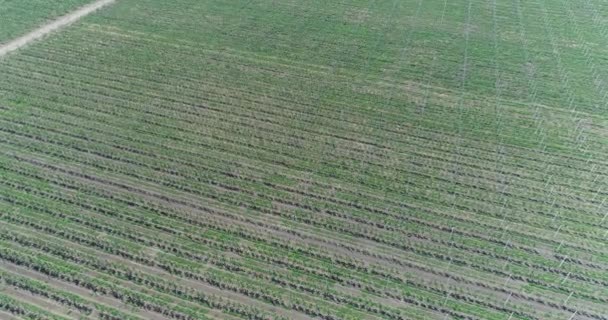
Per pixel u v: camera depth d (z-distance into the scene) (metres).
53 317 21.53
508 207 28.20
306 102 36.19
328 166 30.61
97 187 28.42
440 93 37.84
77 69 38.75
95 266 23.89
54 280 23.19
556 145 32.78
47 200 27.36
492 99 37.28
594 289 23.81
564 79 40.06
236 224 26.55
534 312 22.70
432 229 26.67
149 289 23.06
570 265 24.94
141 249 24.86
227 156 31.08
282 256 24.84
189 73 39.00
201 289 23.14
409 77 39.69
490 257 25.31
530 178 30.22
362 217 27.22
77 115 33.97
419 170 30.53
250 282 23.50
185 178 29.41
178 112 34.72
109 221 26.31
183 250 24.97
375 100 36.69
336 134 33.22
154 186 28.72
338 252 25.25
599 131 34.25
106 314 21.80
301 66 40.59
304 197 28.30
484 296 23.31
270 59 41.41
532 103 37.00
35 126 32.69
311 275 24.02
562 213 27.89
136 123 33.44
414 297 23.20
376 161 31.08
